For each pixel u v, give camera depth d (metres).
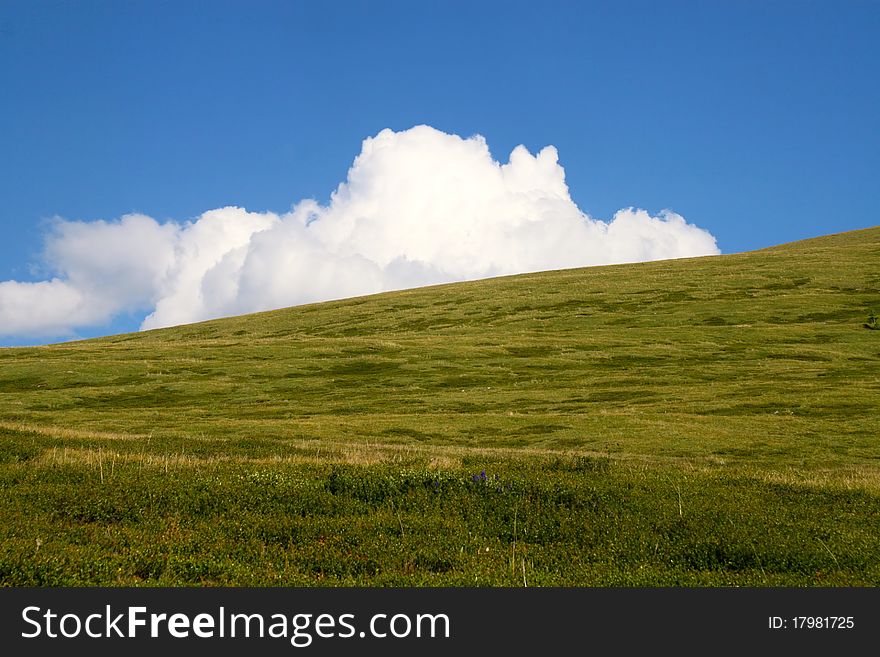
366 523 15.66
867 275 125.69
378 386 73.75
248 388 74.12
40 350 103.44
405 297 148.00
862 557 13.63
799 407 50.09
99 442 32.94
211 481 19.42
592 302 124.06
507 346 92.38
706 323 103.06
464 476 20.69
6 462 23.23
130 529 14.85
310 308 151.62
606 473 23.53
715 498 19.06
